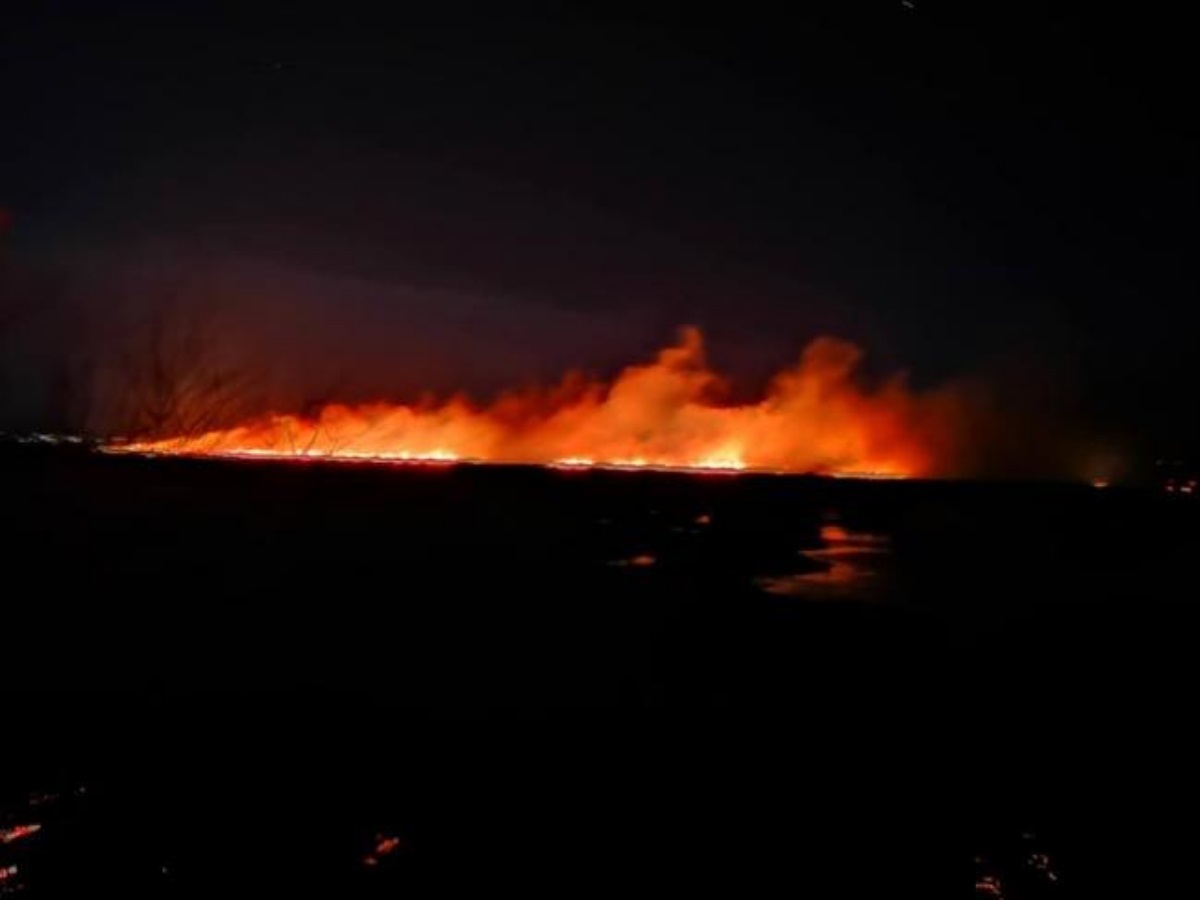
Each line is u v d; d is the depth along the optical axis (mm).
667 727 12695
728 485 93812
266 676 14938
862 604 23188
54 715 12508
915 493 83000
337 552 32688
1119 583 27672
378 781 10414
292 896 7703
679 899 7824
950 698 14438
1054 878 8266
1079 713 13586
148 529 38562
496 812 9586
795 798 10102
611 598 23453
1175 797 10281
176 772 10492
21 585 23797
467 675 15305
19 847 8484
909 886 8125
